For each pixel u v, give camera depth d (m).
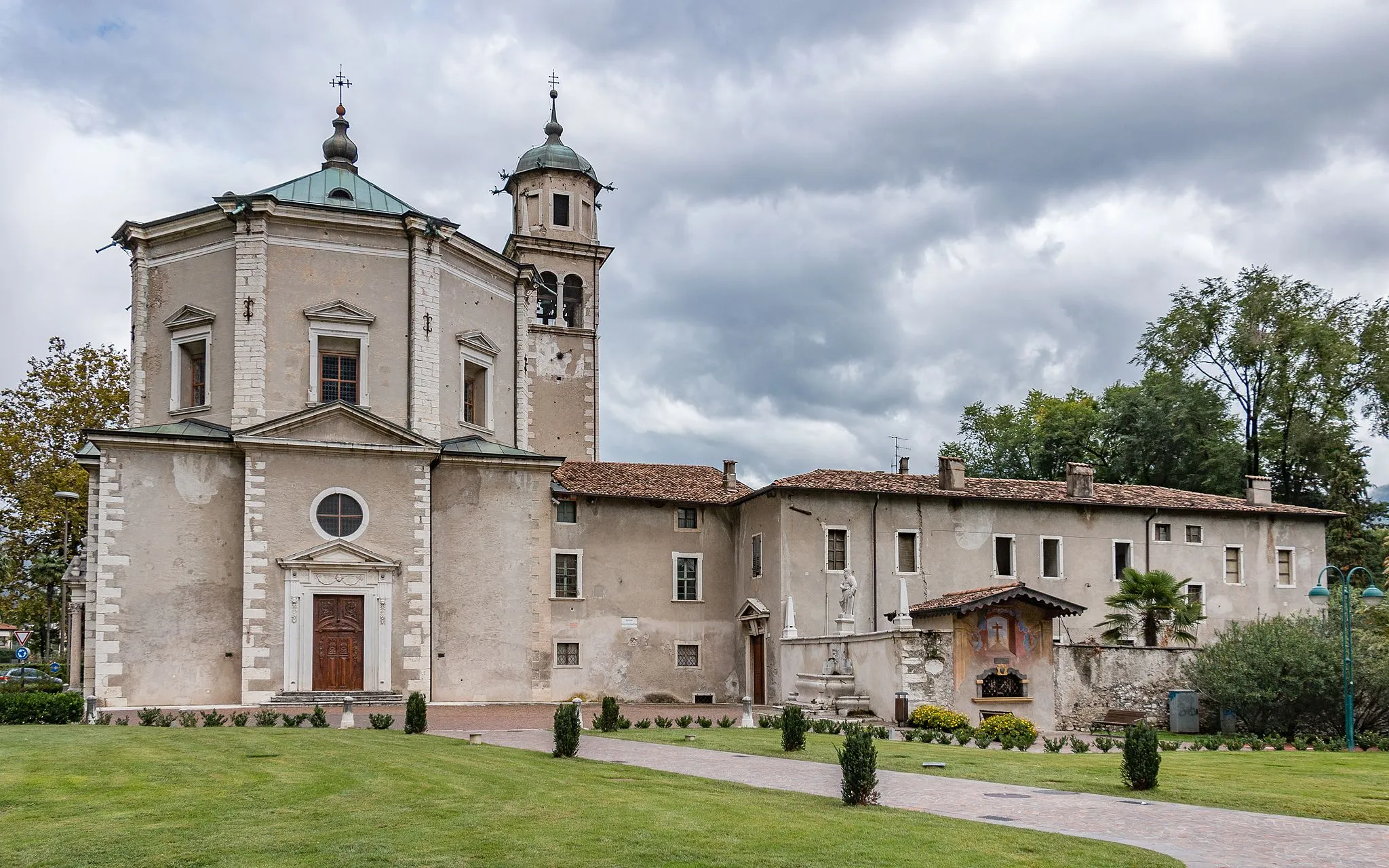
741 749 26.98
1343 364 65.94
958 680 37.56
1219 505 55.25
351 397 44.00
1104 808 18.80
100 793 19.16
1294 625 41.81
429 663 42.53
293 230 43.78
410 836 15.75
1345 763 27.19
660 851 14.80
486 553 44.81
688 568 51.09
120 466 40.78
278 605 40.78
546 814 17.31
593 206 62.94
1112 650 41.78
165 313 44.50
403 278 44.97
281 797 18.80
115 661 39.78
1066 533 52.53
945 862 14.25
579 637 48.56
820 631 47.75
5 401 58.47
